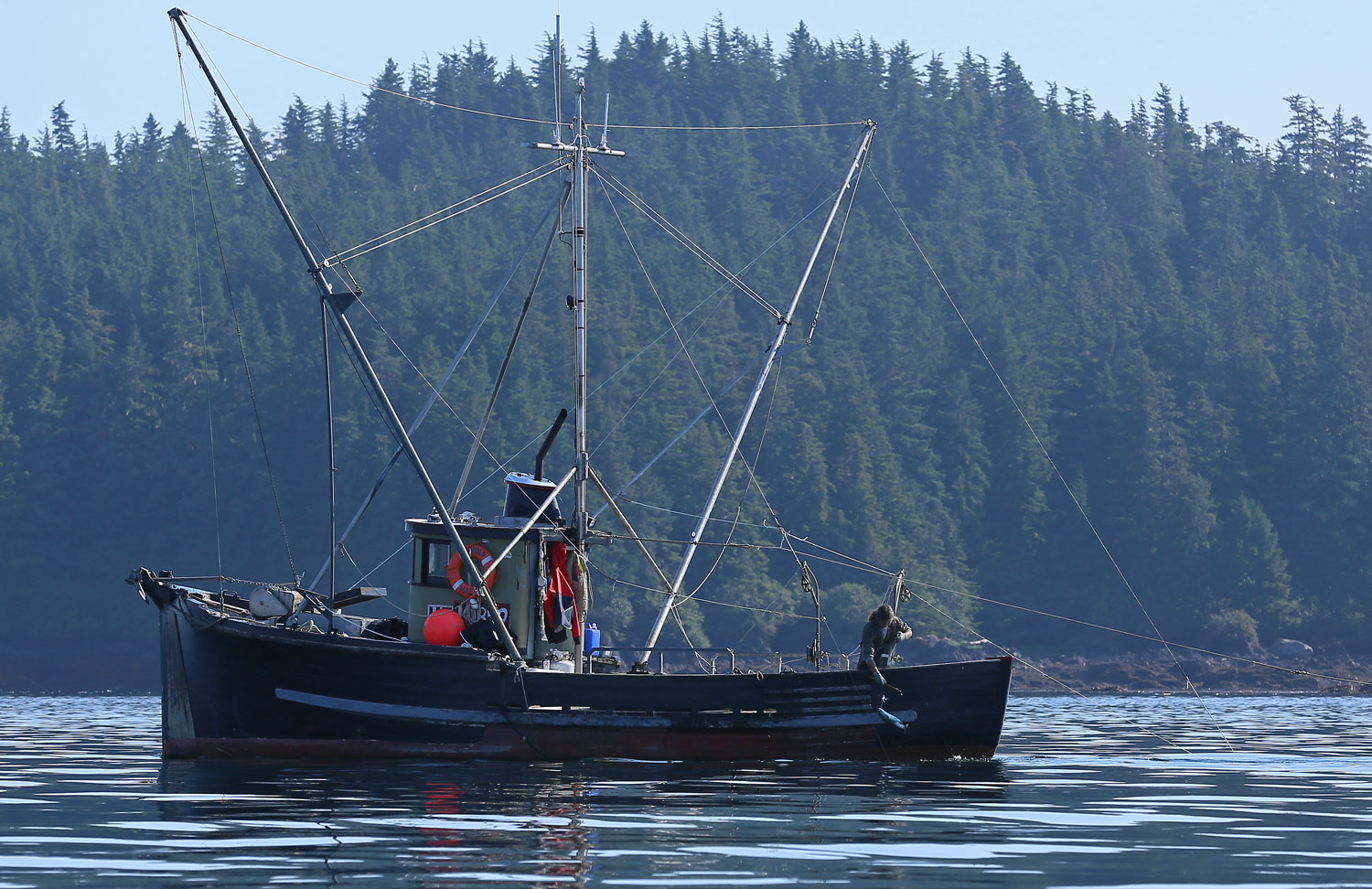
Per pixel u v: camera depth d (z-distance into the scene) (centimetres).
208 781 9331
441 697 10519
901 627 10925
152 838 6781
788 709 10731
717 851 6397
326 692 10575
